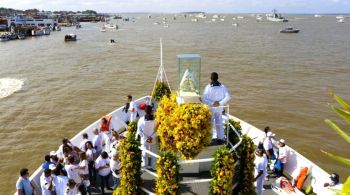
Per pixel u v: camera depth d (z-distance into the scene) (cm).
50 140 2159
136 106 1420
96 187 1027
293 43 7631
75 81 3772
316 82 3594
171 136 764
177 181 725
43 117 2570
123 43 7894
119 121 1421
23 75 4116
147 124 812
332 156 230
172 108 780
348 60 4994
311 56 5450
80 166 956
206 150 838
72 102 2962
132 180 766
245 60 5072
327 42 7800
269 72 4131
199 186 789
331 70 4238
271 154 1155
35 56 5766
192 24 18025
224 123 871
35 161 1884
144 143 824
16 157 1927
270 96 3066
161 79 1190
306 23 18500
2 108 2777
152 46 7188
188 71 817
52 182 905
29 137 2198
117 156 938
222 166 724
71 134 2259
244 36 9775
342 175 1714
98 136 1147
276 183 1062
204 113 745
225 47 6869
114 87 3500
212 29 13400
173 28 14300
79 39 9050
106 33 11350
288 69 4312
